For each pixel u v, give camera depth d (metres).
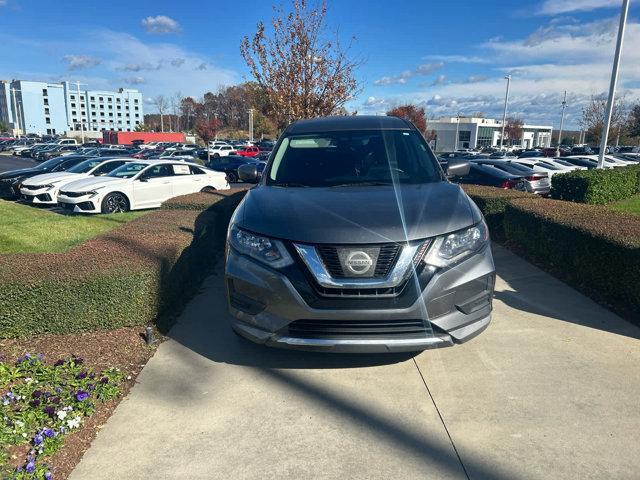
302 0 11.76
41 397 3.05
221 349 3.95
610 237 4.80
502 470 2.53
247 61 12.20
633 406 3.04
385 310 3.04
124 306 4.14
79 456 2.70
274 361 3.73
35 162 38.66
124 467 2.61
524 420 2.93
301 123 5.25
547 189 12.99
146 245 4.88
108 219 10.55
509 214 7.49
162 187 12.48
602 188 11.90
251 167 5.17
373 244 3.05
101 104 137.75
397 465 2.58
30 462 2.51
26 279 3.87
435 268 3.14
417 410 3.06
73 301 4.00
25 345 3.85
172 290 4.80
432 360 3.69
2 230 8.93
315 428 2.91
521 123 87.25
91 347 3.87
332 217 3.29
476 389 3.28
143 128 108.56
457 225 3.33
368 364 3.65
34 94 126.00
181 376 3.52
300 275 3.13
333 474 2.53
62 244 7.70
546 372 3.48
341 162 4.46
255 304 3.30
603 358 3.67
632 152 46.34
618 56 14.78
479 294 3.34
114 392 3.25
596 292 5.11
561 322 4.38
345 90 12.29
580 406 3.05
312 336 3.17
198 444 2.79
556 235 5.88
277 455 2.68
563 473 2.49
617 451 2.63
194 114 125.06
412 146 4.71
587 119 51.50
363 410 3.07
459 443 2.74
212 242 6.84
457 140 83.69
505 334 4.13
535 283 5.59
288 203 3.62
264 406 3.14
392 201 3.55
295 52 11.92
